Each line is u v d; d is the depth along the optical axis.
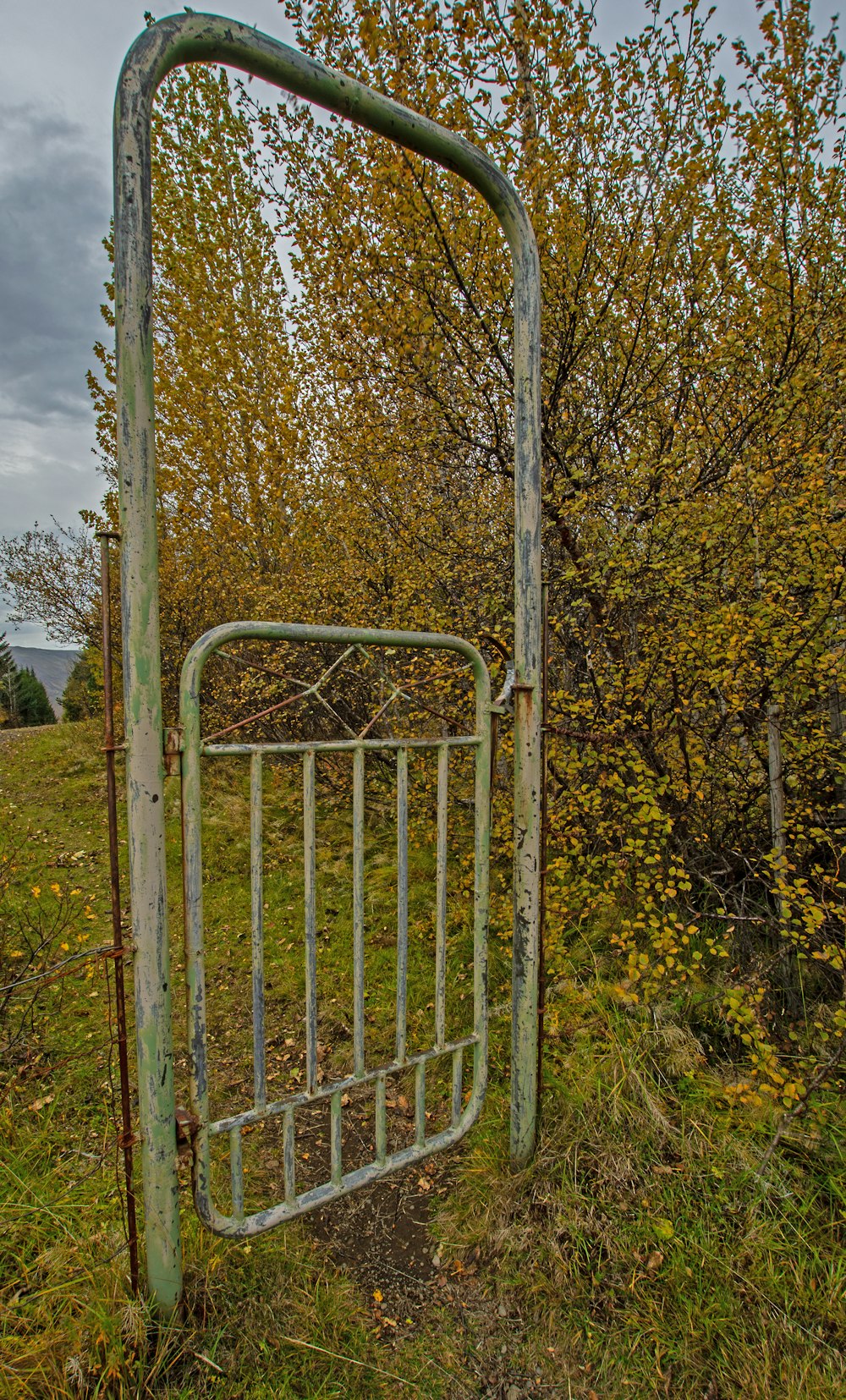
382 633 1.56
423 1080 1.70
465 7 2.58
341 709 5.53
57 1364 1.24
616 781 2.69
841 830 2.68
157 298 6.53
